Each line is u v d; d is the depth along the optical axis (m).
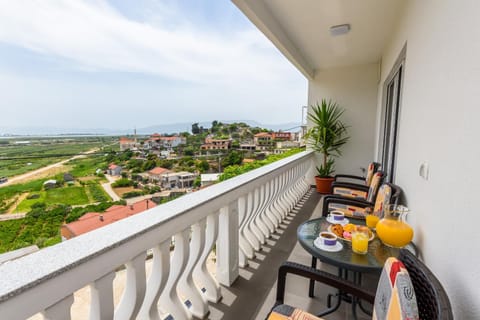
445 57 1.10
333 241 1.36
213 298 1.66
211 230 1.55
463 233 0.85
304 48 3.78
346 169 4.96
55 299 0.70
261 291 1.78
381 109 3.92
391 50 3.11
